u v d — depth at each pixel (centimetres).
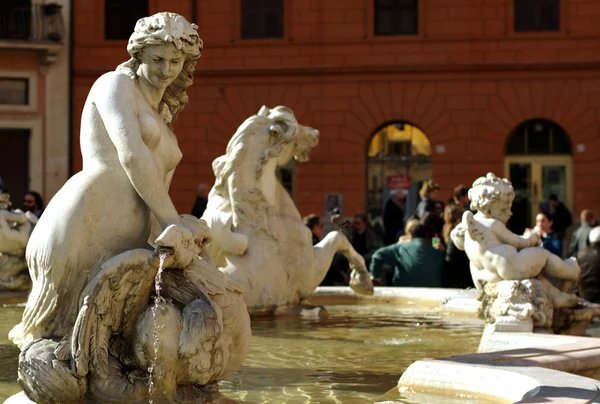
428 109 3734
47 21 3816
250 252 838
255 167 847
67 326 409
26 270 964
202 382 418
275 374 559
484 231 774
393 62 3753
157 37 436
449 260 1148
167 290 416
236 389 507
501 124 3706
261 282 835
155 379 405
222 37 3838
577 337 627
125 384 402
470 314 926
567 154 3684
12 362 592
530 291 744
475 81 3716
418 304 1027
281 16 3825
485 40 3712
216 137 3825
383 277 1343
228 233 818
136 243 424
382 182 3778
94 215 415
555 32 3688
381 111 3759
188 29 443
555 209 2272
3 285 953
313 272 878
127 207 422
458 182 3712
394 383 530
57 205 415
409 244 1170
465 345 706
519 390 439
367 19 3778
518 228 3681
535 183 3694
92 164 425
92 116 430
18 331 521
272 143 852
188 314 411
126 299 407
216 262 830
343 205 3734
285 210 876
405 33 3781
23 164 3825
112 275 399
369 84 3769
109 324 404
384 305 1027
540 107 3681
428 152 3753
